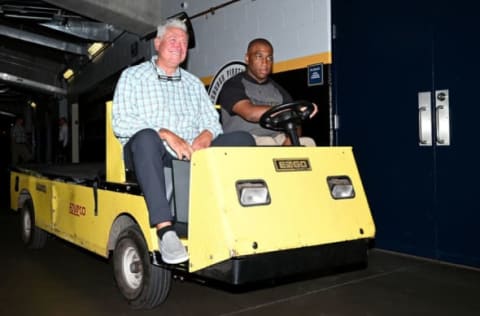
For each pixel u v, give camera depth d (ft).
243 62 20.85
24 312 11.76
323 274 11.79
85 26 35.12
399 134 16.07
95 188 12.99
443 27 14.80
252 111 13.65
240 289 11.19
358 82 16.97
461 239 14.79
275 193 9.57
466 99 14.43
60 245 19.39
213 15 22.50
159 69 11.78
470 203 14.51
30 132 64.64
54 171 17.20
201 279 9.88
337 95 17.57
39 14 32.89
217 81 22.47
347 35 17.15
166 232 9.69
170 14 26.05
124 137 11.21
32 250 18.45
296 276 11.73
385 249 16.74
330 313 11.37
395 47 15.97
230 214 8.91
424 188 15.57
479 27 14.05
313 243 9.68
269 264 9.20
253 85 14.90
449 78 14.75
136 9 26.40
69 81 49.65
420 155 15.61
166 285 11.18
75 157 47.47
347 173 10.88
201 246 9.22
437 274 14.16
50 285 13.98
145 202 10.55
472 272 14.26
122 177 11.94
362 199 10.85
